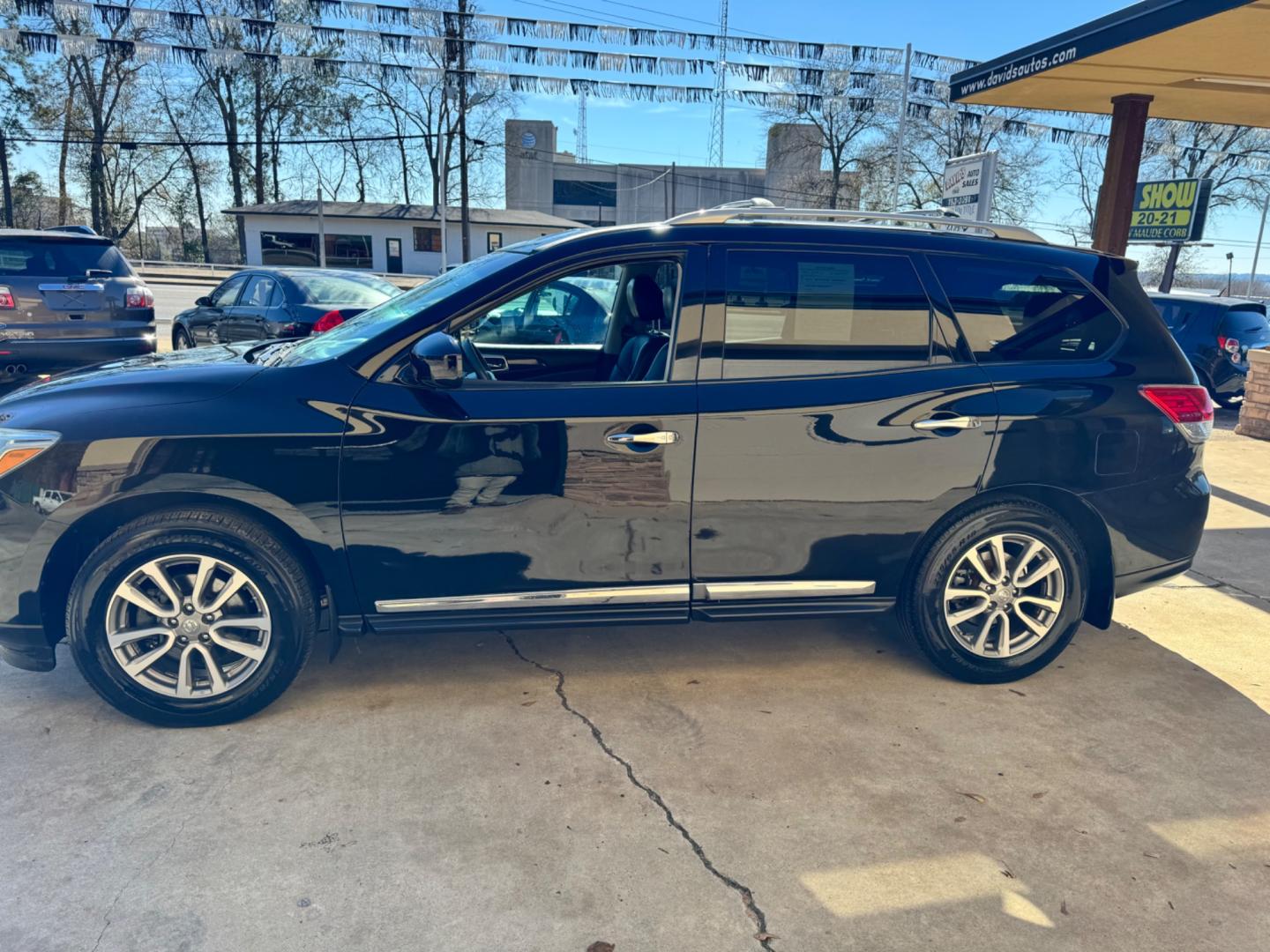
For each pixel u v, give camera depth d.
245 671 3.16
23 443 2.98
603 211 76.31
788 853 2.55
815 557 3.41
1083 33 6.91
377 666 3.72
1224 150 31.22
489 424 3.14
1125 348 3.60
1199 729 3.33
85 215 49.00
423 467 3.12
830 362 3.35
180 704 3.13
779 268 3.35
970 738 3.23
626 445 3.20
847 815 2.74
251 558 3.06
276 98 44.94
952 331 3.44
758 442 3.26
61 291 8.20
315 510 3.08
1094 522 3.59
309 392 3.10
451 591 3.25
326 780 2.87
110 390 3.12
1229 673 3.83
